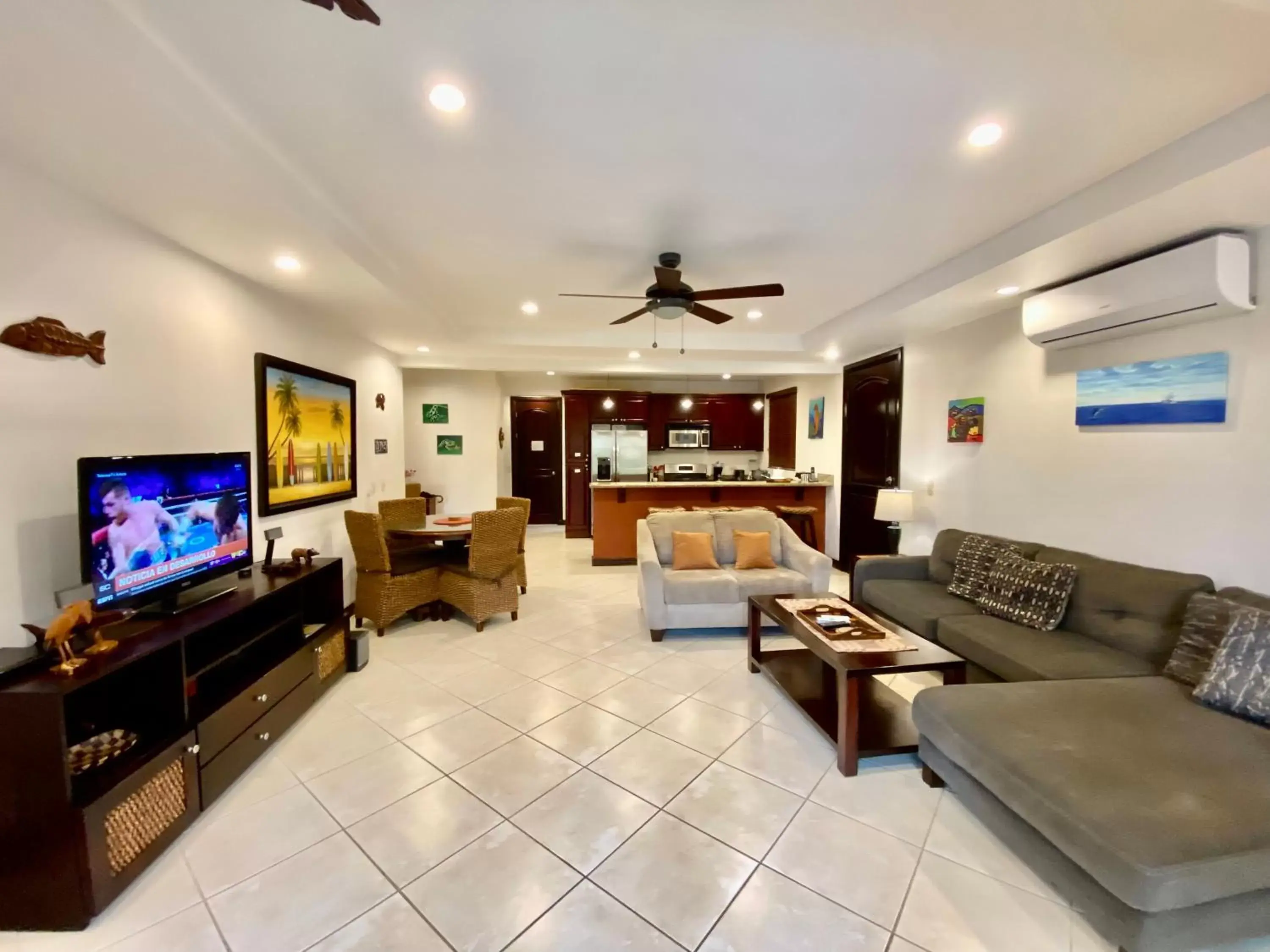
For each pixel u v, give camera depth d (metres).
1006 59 1.53
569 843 1.88
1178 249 2.41
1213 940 1.37
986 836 1.93
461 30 1.42
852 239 2.89
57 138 1.68
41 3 1.19
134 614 2.05
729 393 8.80
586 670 3.35
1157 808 1.47
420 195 2.38
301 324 3.67
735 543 4.52
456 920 1.57
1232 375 2.46
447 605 4.63
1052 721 1.92
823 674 3.07
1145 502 2.84
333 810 2.05
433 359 5.85
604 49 1.50
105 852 1.59
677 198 2.41
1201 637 2.24
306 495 3.69
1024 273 2.96
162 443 2.46
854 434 5.95
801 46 1.49
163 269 2.46
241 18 1.36
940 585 3.88
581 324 4.87
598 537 6.43
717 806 2.07
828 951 1.47
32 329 1.85
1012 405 3.71
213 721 2.06
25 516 1.87
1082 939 1.51
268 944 1.50
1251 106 1.74
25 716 1.51
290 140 1.94
